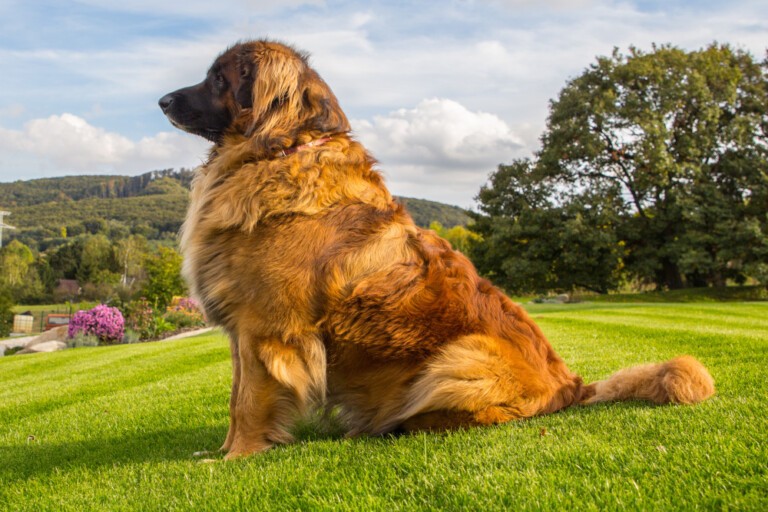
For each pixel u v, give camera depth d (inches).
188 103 149.3
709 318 541.3
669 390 130.5
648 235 1344.7
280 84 134.8
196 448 152.4
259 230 125.4
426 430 126.6
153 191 5826.8
